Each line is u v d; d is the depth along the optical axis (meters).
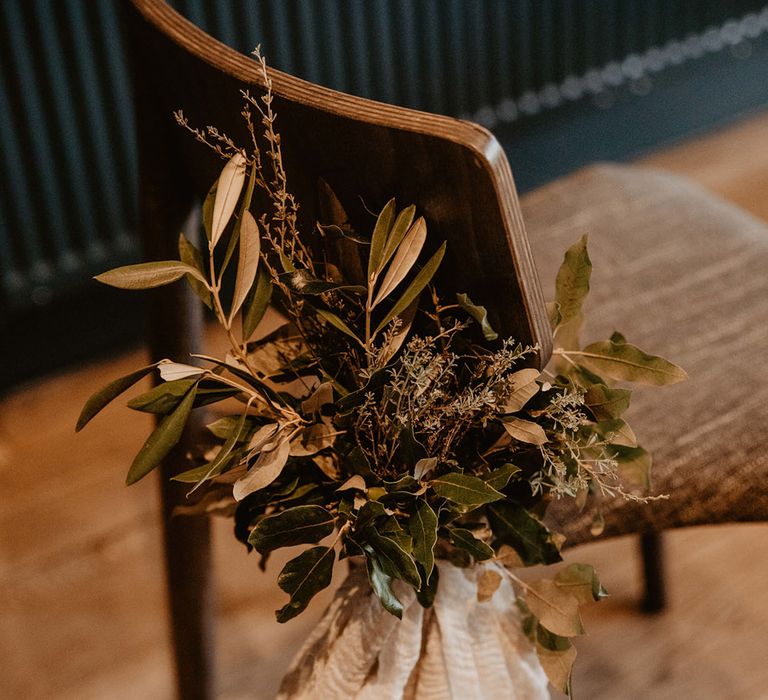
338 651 0.98
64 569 1.65
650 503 1.05
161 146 1.04
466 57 2.30
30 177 1.90
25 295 1.98
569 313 0.92
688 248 1.25
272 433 0.89
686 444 1.07
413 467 0.89
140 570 1.64
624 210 1.29
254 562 1.64
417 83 2.27
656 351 1.14
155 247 1.09
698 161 2.78
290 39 2.06
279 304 0.99
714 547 1.65
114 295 2.10
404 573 0.87
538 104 2.46
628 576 1.60
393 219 0.86
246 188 0.93
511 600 1.01
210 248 0.88
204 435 1.12
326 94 0.86
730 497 1.06
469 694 0.99
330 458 0.93
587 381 0.94
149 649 1.52
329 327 0.92
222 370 0.92
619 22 2.49
